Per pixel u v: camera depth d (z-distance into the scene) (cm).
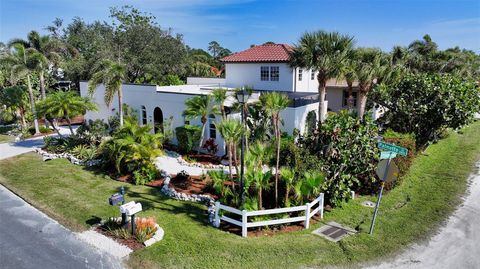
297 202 1127
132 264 883
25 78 2773
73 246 977
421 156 1908
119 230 1021
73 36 4162
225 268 862
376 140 1286
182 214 1160
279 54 2528
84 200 1290
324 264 881
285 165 1284
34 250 961
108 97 2023
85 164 1733
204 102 1789
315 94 2195
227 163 1706
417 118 1808
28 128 2619
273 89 2559
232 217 1111
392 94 1925
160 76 3625
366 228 1066
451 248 961
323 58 1667
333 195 1204
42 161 1827
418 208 1225
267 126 1678
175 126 2097
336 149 1240
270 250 937
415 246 970
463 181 1518
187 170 1606
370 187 1348
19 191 1396
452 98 1680
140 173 1489
